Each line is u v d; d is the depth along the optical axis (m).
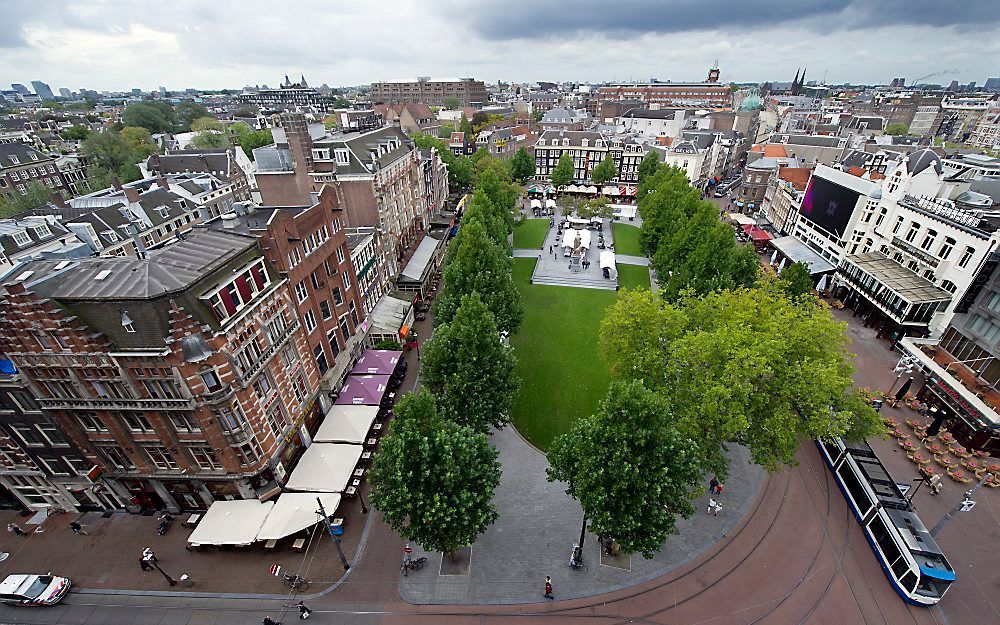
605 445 28.83
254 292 35.12
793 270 59.00
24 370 30.38
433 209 99.69
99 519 37.62
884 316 60.91
